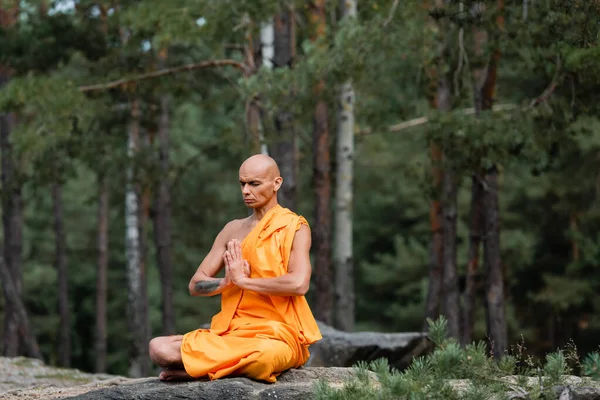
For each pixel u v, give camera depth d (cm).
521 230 3231
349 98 1847
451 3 1403
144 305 2727
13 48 2112
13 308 2231
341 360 1234
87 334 4412
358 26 1584
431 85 1806
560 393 745
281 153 1808
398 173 3512
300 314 817
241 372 786
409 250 3609
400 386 701
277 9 1627
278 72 1581
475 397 714
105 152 2145
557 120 1430
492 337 1530
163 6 1661
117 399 769
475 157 1468
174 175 2908
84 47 2150
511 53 1609
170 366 802
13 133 1770
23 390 951
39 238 4259
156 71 2002
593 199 3122
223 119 3962
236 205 3653
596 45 1171
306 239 820
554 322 3164
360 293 4066
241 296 816
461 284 3141
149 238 4128
